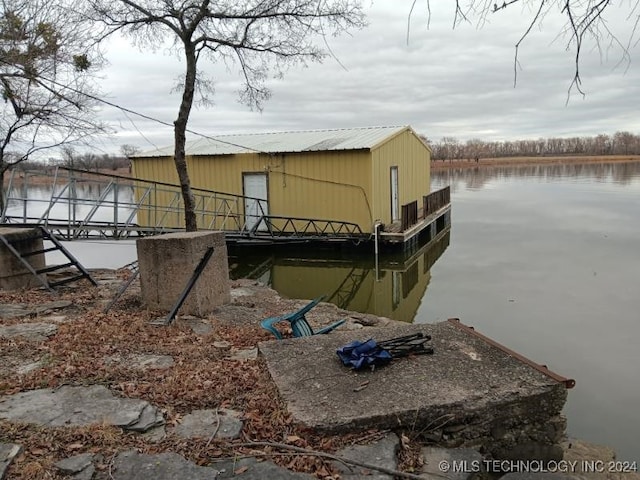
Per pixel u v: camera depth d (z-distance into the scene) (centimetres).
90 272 959
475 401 329
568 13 217
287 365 399
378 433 317
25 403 359
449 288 1298
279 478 273
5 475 267
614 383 680
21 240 786
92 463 283
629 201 3297
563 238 2006
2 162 1246
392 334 455
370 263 1691
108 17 1116
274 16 1123
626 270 1420
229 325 603
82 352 476
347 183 1692
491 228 2355
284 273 1600
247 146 1931
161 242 623
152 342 517
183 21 1108
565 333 903
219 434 320
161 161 1972
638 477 382
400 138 1994
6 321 580
